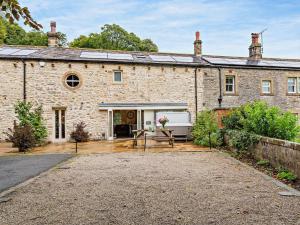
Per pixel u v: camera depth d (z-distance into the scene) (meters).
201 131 12.68
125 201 4.58
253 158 8.58
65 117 15.13
